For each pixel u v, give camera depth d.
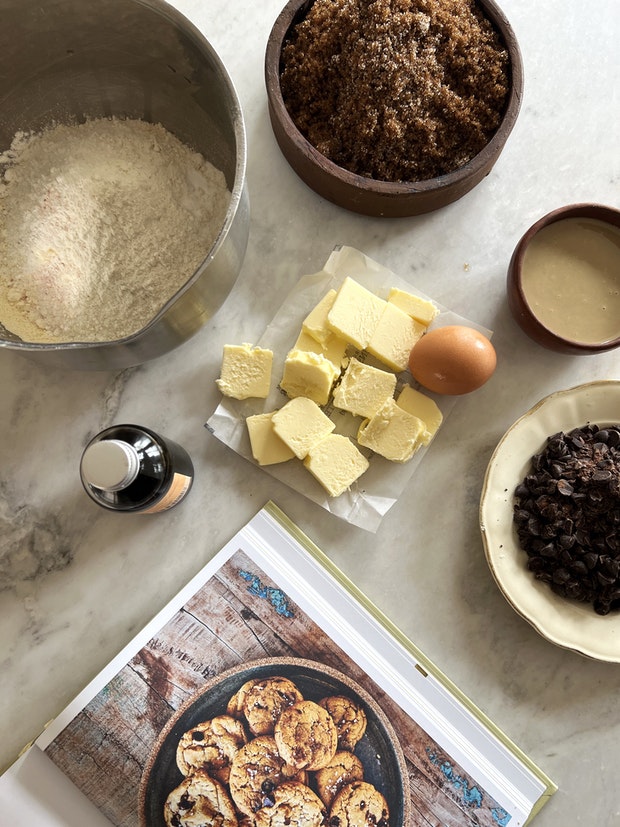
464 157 0.37
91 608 0.40
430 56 0.35
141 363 0.37
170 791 0.37
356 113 0.36
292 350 0.39
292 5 0.35
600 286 0.39
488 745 0.38
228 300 0.41
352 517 0.39
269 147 0.41
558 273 0.39
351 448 0.38
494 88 0.36
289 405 0.38
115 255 0.37
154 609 0.40
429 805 0.38
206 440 0.40
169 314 0.32
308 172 0.38
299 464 0.40
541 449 0.39
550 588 0.38
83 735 0.38
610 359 0.41
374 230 0.41
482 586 0.40
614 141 0.41
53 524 0.40
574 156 0.41
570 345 0.36
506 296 0.41
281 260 0.41
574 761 0.39
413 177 0.38
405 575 0.40
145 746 0.38
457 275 0.41
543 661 0.40
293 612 0.39
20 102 0.38
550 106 0.41
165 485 0.35
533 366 0.41
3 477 0.40
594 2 0.42
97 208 0.37
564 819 0.39
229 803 0.37
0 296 0.37
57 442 0.40
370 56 0.35
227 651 0.38
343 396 0.39
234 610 0.39
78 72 0.38
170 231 0.38
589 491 0.36
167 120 0.39
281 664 0.38
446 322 0.40
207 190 0.39
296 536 0.39
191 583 0.39
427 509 0.40
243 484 0.40
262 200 0.41
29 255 0.37
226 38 0.41
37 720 0.39
